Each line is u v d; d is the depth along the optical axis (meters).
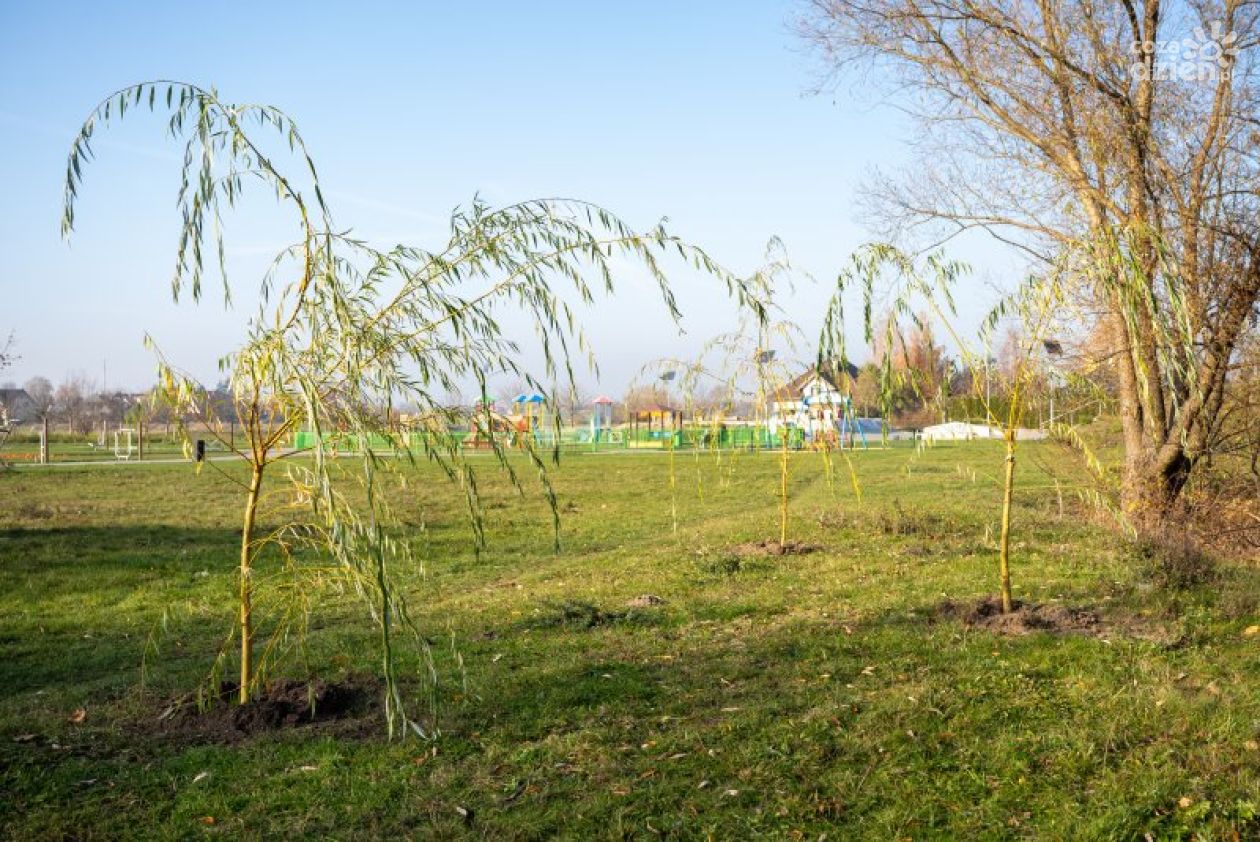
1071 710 5.53
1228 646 6.81
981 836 4.22
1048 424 9.46
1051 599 8.48
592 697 6.09
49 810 4.51
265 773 4.95
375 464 4.68
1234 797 4.43
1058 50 13.78
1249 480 12.77
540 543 15.06
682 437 49.84
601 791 4.70
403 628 5.09
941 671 6.32
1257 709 5.43
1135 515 12.73
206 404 5.51
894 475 27.14
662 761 5.02
